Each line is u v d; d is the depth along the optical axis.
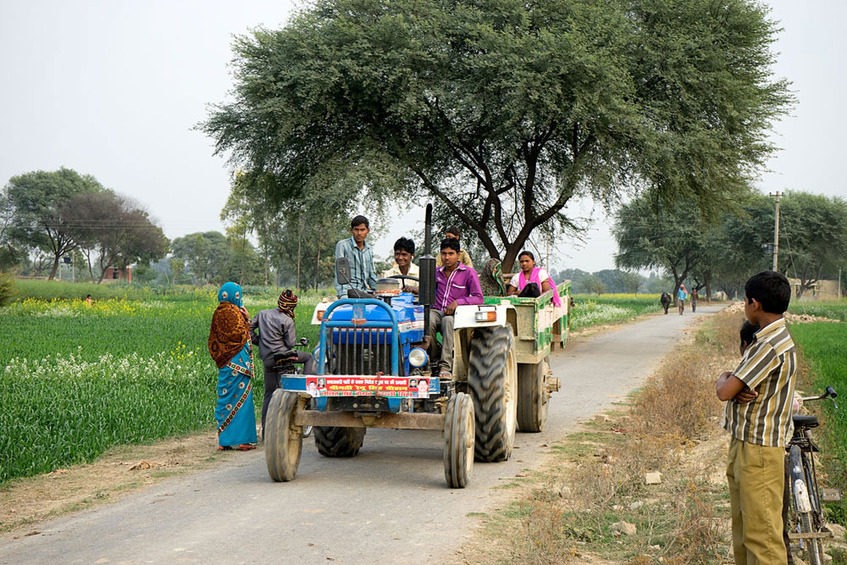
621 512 6.47
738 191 25.23
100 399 11.17
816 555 4.51
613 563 5.27
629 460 7.79
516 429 10.33
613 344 25.31
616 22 21.61
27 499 6.95
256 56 22.73
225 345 9.21
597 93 20.56
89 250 100.62
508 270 26.62
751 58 24.25
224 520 6.16
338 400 7.39
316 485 7.40
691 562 5.26
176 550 5.40
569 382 15.56
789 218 70.25
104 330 25.05
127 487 7.39
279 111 21.36
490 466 8.25
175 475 7.93
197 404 11.54
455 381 8.41
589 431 10.38
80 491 7.25
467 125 23.61
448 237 8.71
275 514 6.33
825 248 73.31
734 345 21.17
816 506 4.71
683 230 73.44
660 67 22.38
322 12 23.64
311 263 76.75
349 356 7.49
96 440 9.06
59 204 95.94
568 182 22.64
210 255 143.75
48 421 9.85
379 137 23.39
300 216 25.72
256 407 11.94
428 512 6.39
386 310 7.41
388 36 21.45
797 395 5.07
